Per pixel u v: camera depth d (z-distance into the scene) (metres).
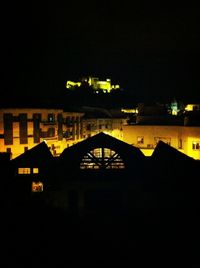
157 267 16.22
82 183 26.72
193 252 17.91
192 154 39.06
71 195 26.86
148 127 42.41
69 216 24.61
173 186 26.31
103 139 27.33
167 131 41.62
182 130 40.56
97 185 26.75
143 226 22.30
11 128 43.12
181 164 27.34
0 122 41.78
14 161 27.27
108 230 21.61
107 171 27.14
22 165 27.08
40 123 47.06
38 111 46.62
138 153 27.77
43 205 25.75
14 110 43.25
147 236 20.39
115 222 23.41
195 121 40.47
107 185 26.75
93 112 68.00
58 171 27.11
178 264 16.52
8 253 17.36
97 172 27.11
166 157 27.95
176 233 20.78
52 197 26.62
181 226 21.98
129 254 17.70
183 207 25.69
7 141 42.72
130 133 43.06
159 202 26.27
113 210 26.23
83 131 61.22
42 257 17.19
